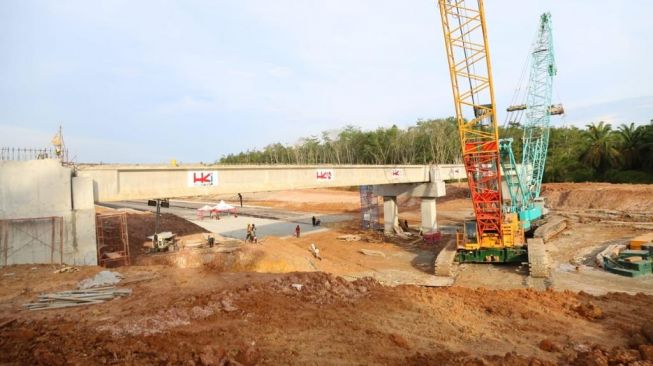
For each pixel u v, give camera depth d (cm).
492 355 1314
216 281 1945
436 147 10594
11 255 2017
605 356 1323
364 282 2092
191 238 3725
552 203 6359
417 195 4591
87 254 2102
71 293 1656
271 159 14350
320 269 3134
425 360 1239
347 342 1356
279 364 1177
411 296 1923
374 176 4134
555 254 3475
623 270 2773
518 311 1791
